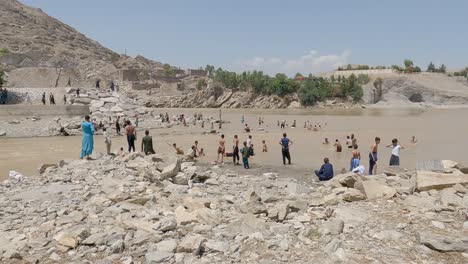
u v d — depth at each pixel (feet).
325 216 31.60
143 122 191.31
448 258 24.03
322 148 113.09
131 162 58.59
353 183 42.29
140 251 25.93
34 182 51.24
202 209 32.96
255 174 69.26
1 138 138.82
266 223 30.19
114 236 27.81
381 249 25.32
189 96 529.45
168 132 164.66
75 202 39.27
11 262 25.17
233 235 28.09
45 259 25.66
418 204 33.81
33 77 338.54
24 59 618.03
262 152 104.22
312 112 400.88
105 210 34.96
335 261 23.81
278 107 512.22
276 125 221.25
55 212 35.55
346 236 27.45
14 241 28.43
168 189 44.42
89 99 209.77
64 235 27.84
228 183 52.49
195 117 245.04
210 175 57.00
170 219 29.78
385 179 45.34
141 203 36.94
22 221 33.40
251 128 194.70
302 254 25.12
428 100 632.38
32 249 26.99
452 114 358.23
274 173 65.72
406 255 24.49
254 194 38.42
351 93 558.15
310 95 520.01
